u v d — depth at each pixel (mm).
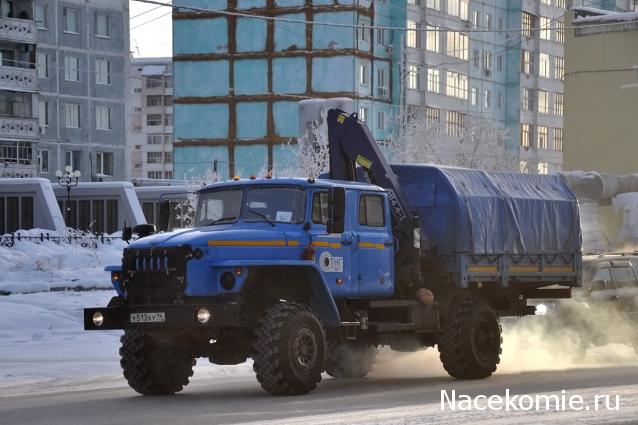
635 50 157500
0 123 160750
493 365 40969
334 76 185875
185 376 36625
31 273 88062
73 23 175625
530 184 45094
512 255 43281
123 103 181375
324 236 36938
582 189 134625
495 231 42688
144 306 34562
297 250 36156
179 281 34469
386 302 39125
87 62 177125
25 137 163500
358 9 185500
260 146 189250
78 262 96875
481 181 43031
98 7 178375
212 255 34594
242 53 190250
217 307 33875
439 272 41438
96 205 137500
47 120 171875
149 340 36219
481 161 153500
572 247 45969
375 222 39156
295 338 34406
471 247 41406
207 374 43250
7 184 132250
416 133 146500
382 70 193000
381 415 29281
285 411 30578
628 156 158250
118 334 60281
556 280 45375
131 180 167250
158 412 31219
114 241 115438
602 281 49969
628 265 51188
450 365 40375
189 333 35156
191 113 192875
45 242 107062
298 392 34656
